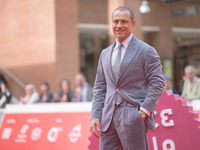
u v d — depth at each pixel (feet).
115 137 18.49
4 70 95.30
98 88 19.57
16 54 91.61
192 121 23.93
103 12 89.97
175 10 98.17
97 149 23.97
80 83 52.31
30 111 33.55
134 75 17.84
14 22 92.27
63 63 77.87
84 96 50.90
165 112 24.39
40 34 82.07
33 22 84.43
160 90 17.53
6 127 34.30
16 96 90.27
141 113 17.31
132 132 17.62
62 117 32.01
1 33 98.22
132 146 17.66
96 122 18.97
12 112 34.22
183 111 24.11
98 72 19.61
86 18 87.81
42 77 81.51
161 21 97.30
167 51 98.12
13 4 92.22
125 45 18.25
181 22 101.19
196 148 23.71
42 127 32.81
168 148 24.14
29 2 85.71
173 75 105.40
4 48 96.99
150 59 17.71
